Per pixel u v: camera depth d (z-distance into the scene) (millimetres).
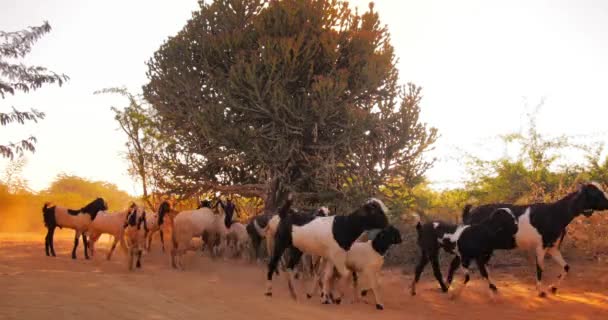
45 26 13688
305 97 20359
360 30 22391
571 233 17969
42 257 17172
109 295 10023
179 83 21484
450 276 14195
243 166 22391
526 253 17609
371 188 20375
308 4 21766
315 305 11789
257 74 20562
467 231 13094
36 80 13234
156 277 13375
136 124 24719
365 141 20953
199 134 21844
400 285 15180
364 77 21078
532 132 22312
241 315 9664
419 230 14172
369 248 12031
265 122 21750
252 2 22625
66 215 17547
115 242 17359
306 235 12352
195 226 17453
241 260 19453
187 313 9297
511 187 21984
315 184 21172
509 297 13281
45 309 8477
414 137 21141
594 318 11094
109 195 53344
